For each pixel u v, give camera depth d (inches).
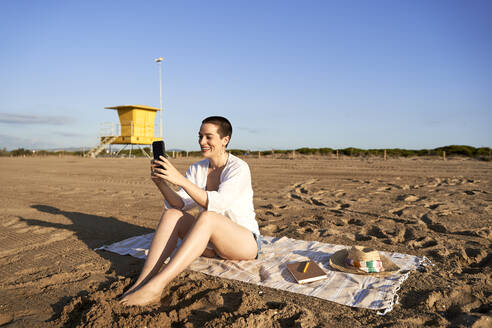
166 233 100.3
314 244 139.2
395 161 762.8
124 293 90.3
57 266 118.4
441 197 258.2
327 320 79.7
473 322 76.9
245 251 112.3
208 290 94.1
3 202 254.5
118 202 255.1
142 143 1233.4
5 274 111.6
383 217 193.5
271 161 798.5
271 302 88.9
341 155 1154.7
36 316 83.2
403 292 95.3
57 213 211.9
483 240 145.0
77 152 1563.7
